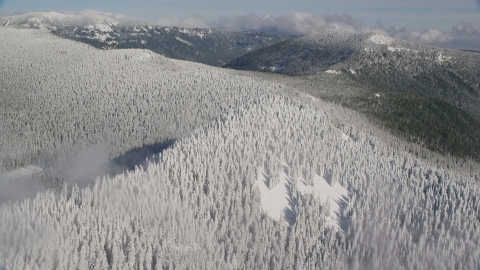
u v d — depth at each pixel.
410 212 113.81
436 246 106.94
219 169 116.81
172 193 108.19
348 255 98.50
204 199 106.12
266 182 115.69
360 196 115.56
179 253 92.19
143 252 89.25
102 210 97.75
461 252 104.44
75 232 91.94
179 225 98.56
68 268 86.25
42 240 87.69
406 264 100.12
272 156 121.00
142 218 98.88
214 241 98.31
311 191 116.06
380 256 98.25
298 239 99.38
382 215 111.19
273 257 93.88
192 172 114.56
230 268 90.88
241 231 99.62
